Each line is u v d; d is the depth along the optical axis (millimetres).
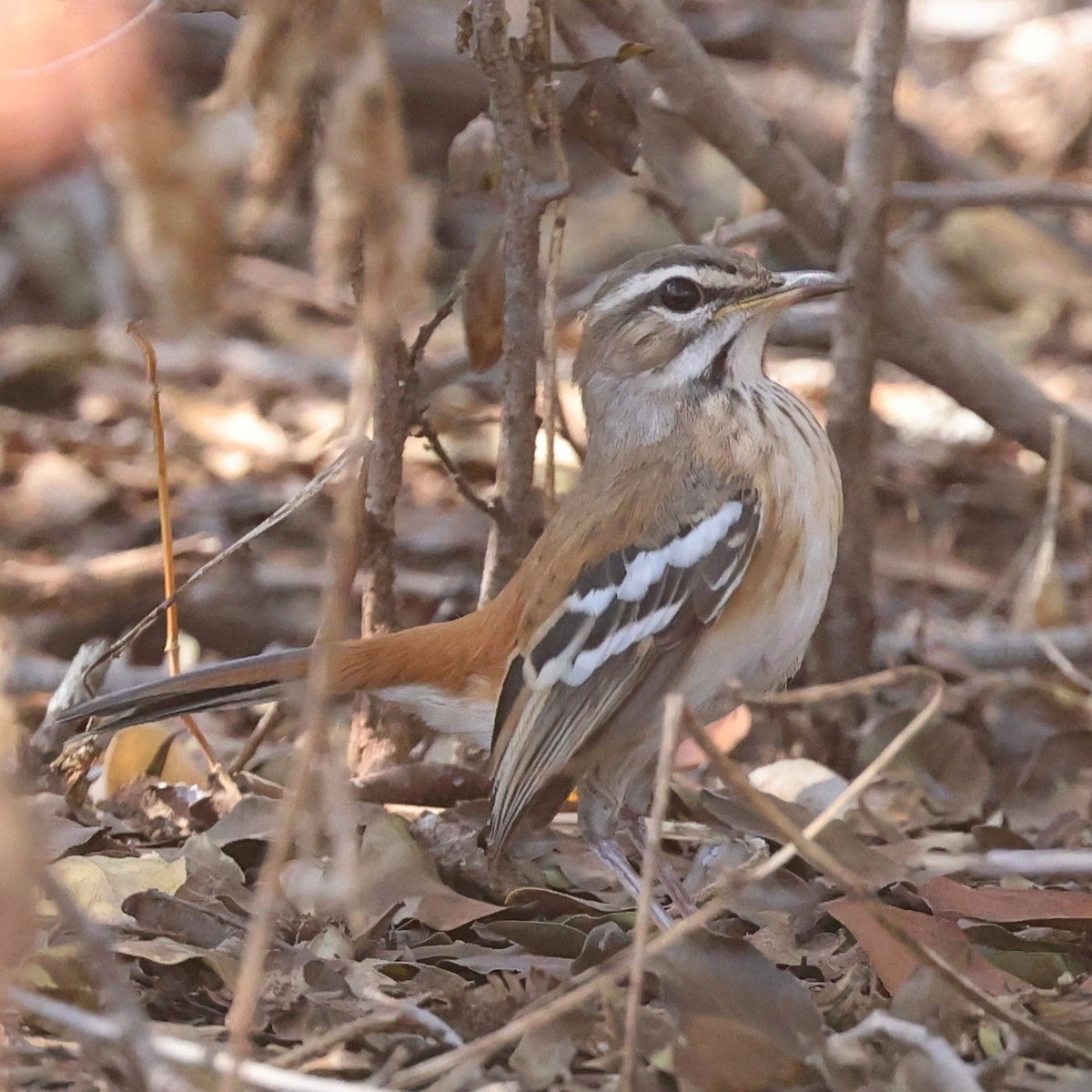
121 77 5535
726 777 6535
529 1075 6980
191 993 7707
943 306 19531
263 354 17969
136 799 10094
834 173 20406
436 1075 6930
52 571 13719
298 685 9367
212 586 13773
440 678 9516
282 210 16141
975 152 21609
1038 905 8516
